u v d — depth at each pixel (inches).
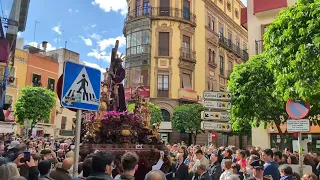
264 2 772.6
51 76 1551.4
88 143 330.0
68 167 192.2
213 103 400.8
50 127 1491.1
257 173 209.6
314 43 310.2
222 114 394.3
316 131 677.3
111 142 340.8
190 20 1416.1
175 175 300.4
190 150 459.2
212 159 302.4
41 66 1499.8
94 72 190.1
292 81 349.4
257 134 741.9
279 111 488.7
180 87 1346.0
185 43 1398.9
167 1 1381.6
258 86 497.7
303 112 287.0
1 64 539.8
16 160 205.5
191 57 1397.6
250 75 514.9
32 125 1176.2
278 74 366.9
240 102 502.9
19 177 123.5
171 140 1305.4
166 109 1312.7
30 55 1446.9
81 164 200.5
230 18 1748.3
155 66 1328.7
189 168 346.6
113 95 410.3
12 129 931.3
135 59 1338.6
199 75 1437.0
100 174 144.3
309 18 331.6
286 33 337.1
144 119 385.4
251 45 787.4
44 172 183.2
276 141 721.0
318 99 368.2
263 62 518.3
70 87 176.2
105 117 346.9
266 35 373.7
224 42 1653.5
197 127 1227.2
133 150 317.4
